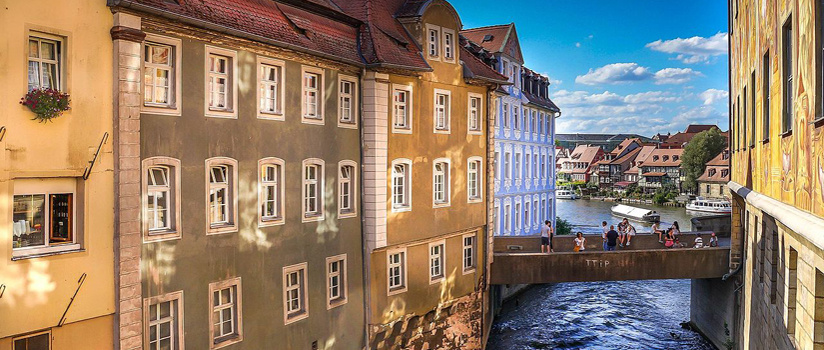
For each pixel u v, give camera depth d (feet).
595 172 575.79
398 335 85.40
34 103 46.57
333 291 77.15
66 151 49.11
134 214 53.21
